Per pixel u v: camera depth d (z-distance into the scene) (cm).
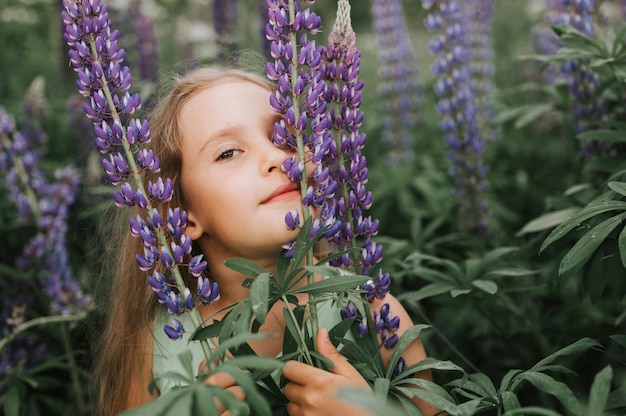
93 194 360
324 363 177
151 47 554
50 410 330
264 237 189
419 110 567
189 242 180
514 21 763
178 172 209
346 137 193
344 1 188
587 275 236
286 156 192
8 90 613
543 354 297
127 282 229
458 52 357
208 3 799
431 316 344
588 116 297
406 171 485
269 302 175
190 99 206
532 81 604
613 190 207
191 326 219
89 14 177
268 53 500
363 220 198
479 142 352
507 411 172
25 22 664
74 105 470
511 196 460
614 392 170
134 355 225
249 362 144
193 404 146
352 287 167
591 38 277
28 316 345
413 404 176
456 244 355
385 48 525
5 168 356
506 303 300
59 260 335
